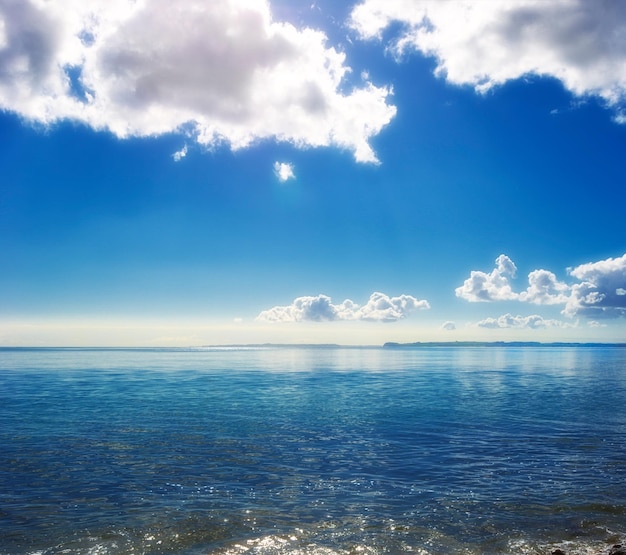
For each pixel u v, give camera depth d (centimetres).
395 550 970
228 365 9000
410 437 2064
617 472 1523
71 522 1113
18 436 2062
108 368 7812
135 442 1945
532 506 1223
